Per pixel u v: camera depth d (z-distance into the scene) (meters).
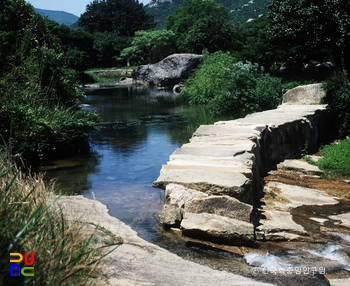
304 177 8.47
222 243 5.24
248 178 6.22
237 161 6.90
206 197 5.65
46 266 2.76
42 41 15.12
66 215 4.77
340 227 5.89
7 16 15.34
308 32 12.93
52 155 10.45
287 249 5.23
